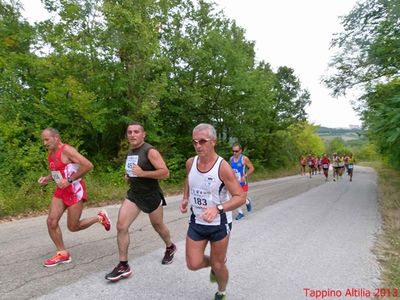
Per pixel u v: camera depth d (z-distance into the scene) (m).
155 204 4.65
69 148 4.63
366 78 15.58
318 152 55.59
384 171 37.69
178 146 21.20
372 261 5.36
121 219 4.33
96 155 16.45
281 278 4.57
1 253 5.32
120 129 16.69
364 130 12.62
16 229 7.06
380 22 11.87
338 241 6.58
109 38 14.73
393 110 9.60
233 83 21.55
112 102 15.79
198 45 20.64
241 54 21.81
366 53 13.08
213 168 3.31
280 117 35.72
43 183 5.05
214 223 3.40
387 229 7.76
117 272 4.24
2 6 16.11
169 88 19.27
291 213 9.66
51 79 15.05
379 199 13.37
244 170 8.94
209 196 3.35
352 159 23.66
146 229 7.14
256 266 5.02
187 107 21.05
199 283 4.29
